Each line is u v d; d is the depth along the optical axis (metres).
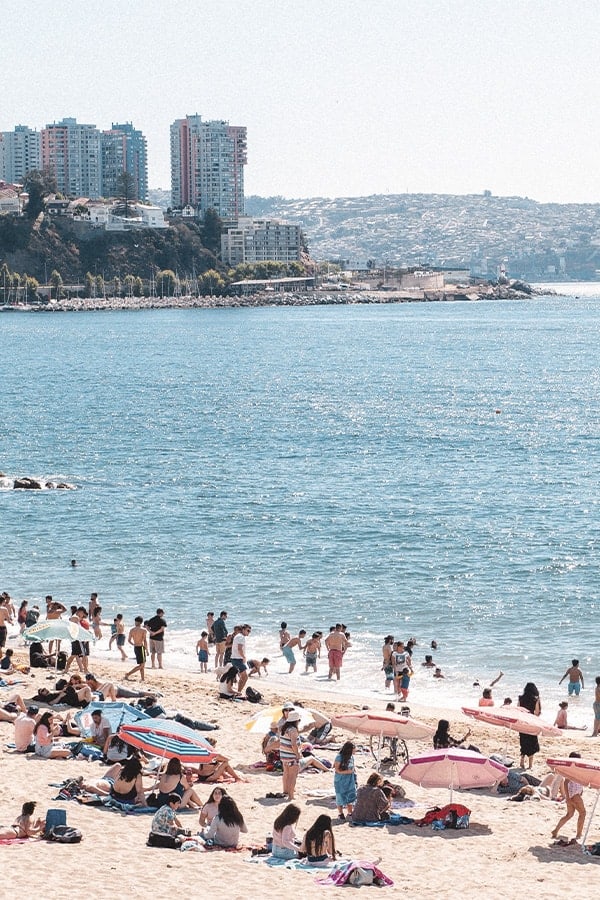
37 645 79.19
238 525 138.50
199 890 37.56
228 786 52.41
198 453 199.75
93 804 47.16
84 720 56.34
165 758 52.28
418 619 100.94
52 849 40.94
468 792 54.44
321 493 159.25
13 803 46.91
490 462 189.00
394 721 55.09
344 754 48.38
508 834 46.94
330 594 108.56
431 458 193.38
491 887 39.53
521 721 58.53
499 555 123.38
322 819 41.78
